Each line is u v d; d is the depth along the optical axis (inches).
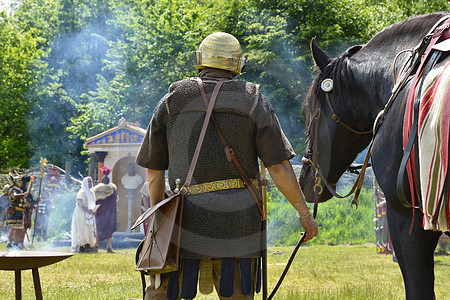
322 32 1211.2
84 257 552.1
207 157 145.4
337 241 733.3
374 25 1286.9
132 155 820.0
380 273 419.2
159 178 157.3
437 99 133.3
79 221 616.1
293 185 148.0
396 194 148.2
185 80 151.6
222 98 146.3
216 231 144.0
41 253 206.4
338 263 488.1
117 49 1408.7
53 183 850.1
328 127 185.0
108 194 628.7
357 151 187.2
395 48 167.5
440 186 130.0
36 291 199.5
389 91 161.6
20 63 1632.6
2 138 1640.0
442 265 470.0
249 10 1288.1
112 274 422.9
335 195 180.1
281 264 481.1
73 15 1771.7
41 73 1648.6
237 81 149.5
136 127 819.4
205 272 149.3
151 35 1397.6
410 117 140.9
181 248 145.5
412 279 147.3
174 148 149.0
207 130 145.9
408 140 140.5
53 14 1802.4
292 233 730.8
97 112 1401.3
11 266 193.5
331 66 184.9
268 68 1127.0
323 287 349.7
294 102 1100.5
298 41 1188.5
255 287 149.6
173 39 1364.4
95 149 824.3
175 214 142.9
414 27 165.0
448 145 129.4
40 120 1691.7
